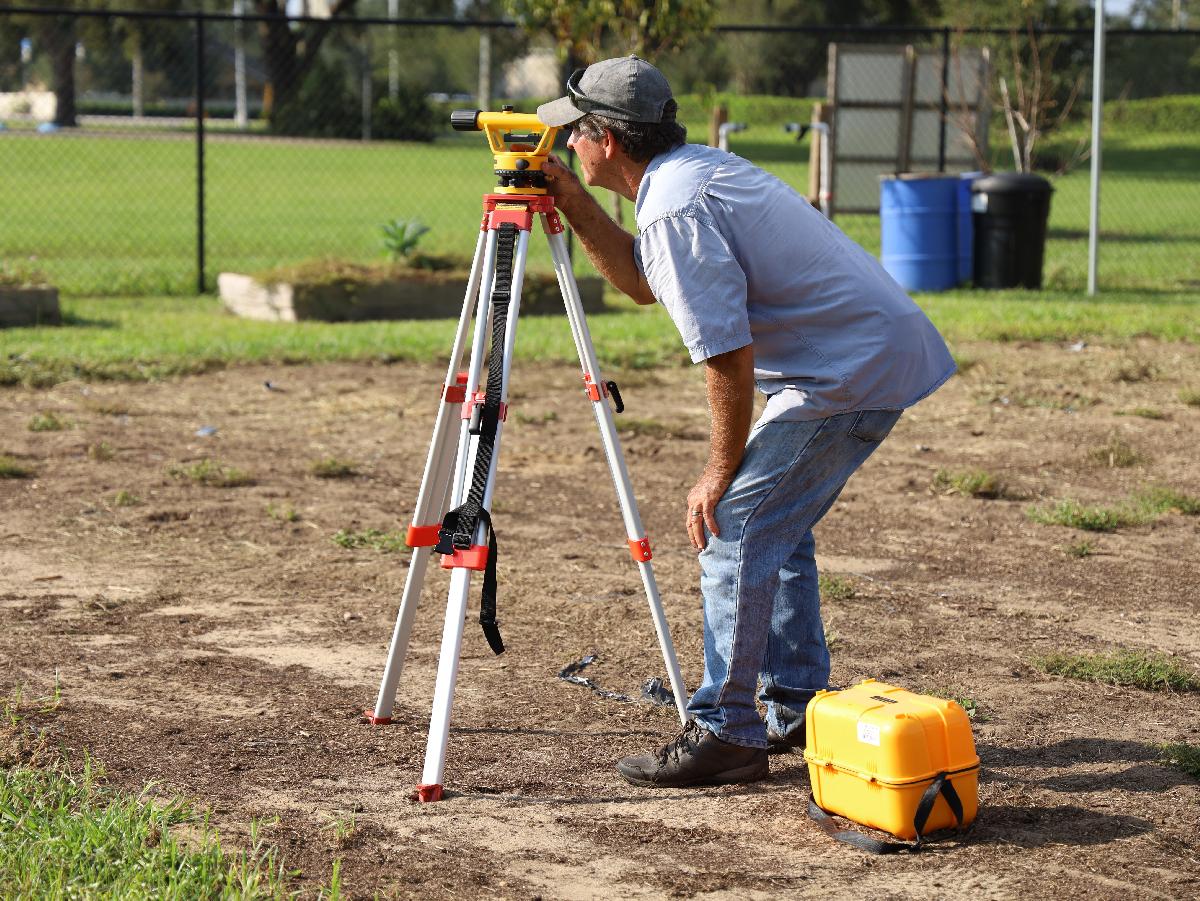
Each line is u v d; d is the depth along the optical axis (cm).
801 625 761
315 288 2481
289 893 589
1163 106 9194
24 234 3916
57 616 992
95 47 11369
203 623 984
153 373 1941
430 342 2175
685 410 1792
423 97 8831
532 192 708
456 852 641
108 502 1312
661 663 922
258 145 8212
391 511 1301
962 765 652
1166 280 3112
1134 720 824
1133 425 1720
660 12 2756
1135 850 646
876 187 3722
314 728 795
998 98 4519
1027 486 1438
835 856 641
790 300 669
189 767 734
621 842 656
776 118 9094
